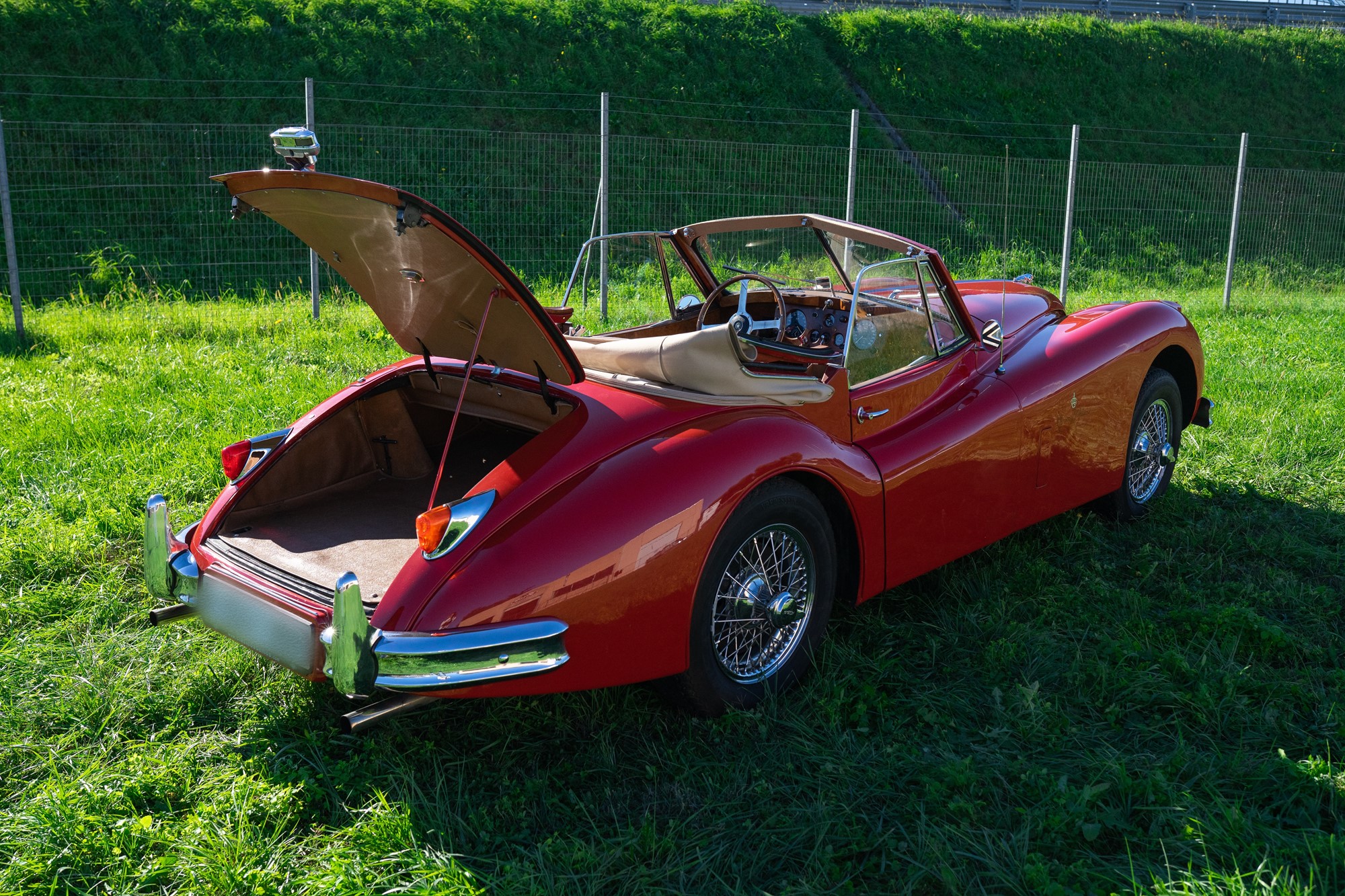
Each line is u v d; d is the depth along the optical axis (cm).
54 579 363
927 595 369
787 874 229
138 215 1165
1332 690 304
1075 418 384
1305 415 574
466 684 232
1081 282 1360
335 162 1293
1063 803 246
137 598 350
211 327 789
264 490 316
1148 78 2008
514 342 276
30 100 1205
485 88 1462
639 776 264
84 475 452
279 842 237
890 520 319
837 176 1545
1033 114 1850
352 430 338
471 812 243
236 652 314
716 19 1705
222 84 1311
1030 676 312
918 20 1919
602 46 1579
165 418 527
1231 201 1786
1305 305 1121
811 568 301
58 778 256
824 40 1830
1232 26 2283
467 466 353
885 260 337
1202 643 333
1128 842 234
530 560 239
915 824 243
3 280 1030
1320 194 1845
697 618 268
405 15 1487
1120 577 391
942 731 283
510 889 216
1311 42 2208
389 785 256
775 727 285
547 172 1385
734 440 274
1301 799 249
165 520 285
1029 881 221
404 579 240
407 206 222
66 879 221
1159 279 1429
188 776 257
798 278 392
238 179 235
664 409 280
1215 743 277
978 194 1612
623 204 1386
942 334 367
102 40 1277
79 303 963
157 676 301
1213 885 212
